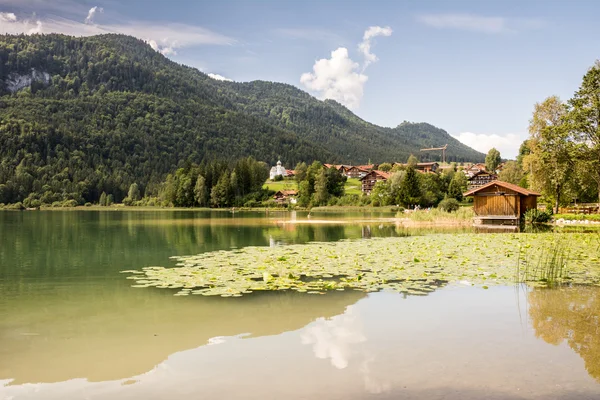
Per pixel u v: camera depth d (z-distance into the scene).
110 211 119.62
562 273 15.92
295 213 94.69
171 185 144.00
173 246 26.61
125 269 17.77
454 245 24.89
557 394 6.49
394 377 7.12
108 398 6.50
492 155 179.12
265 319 10.47
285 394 6.57
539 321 10.13
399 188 106.62
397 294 12.84
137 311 11.24
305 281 14.76
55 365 7.72
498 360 7.79
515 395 6.46
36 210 132.88
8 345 8.71
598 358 7.88
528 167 59.38
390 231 39.09
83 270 17.61
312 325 9.96
